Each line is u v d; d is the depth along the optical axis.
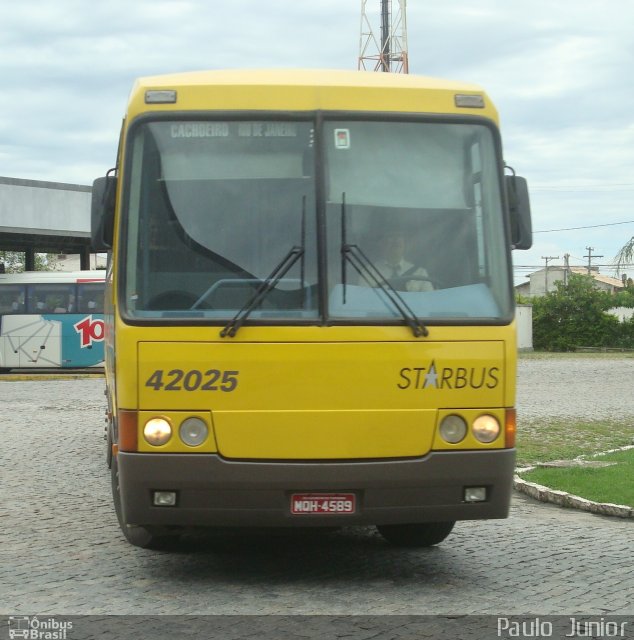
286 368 7.06
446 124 7.62
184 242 7.27
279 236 7.30
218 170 7.39
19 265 77.75
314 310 7.16
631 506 10.94
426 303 7.29
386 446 7.11
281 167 7.41
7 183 36.28
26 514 10.57
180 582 7.58
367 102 7.54
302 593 7.24
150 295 7.20
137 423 7.05
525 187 7.82
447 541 9.34
